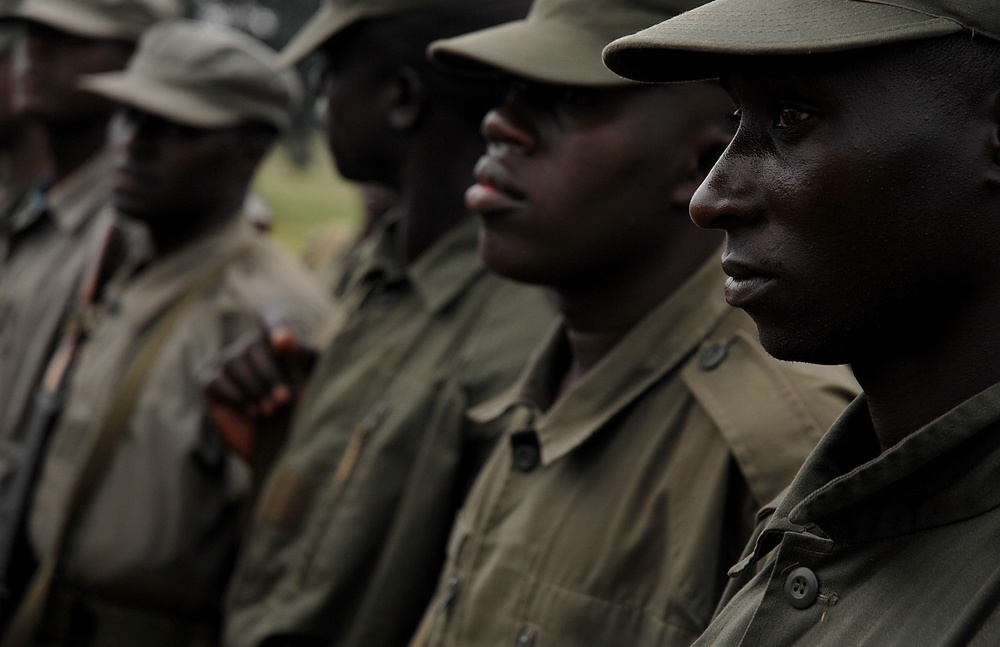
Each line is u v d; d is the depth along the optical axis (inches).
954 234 28.8
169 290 98.9
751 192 31.0
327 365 79.3
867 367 31.7
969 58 28.3
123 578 92.0
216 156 100.0
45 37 125.1
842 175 29.3
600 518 48.3
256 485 81.4
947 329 30.0
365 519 70.9
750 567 39.1
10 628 94.2
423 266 75.8
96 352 103.0
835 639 30.5
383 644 68.0
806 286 30.3
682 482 46.7
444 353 72.4
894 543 30.6
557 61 50.3
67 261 119.8
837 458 34.0
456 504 69.2
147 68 100.7
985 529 28.8
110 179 116.0
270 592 76.1
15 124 148.0
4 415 116.0
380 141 78.2
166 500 92.4
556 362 56.7
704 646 36.3
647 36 30.9
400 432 71.4
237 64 101.3
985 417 28.6
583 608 47.0
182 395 94.4
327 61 80.9
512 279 52.9
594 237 50.9
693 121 50.3
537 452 53.2
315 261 153.4
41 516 100.7
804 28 28.8
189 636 92.5
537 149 51.6
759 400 46.2
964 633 27.4
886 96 28.8
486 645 50.1
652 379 50.0
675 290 51.6
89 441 96.0
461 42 52.7
